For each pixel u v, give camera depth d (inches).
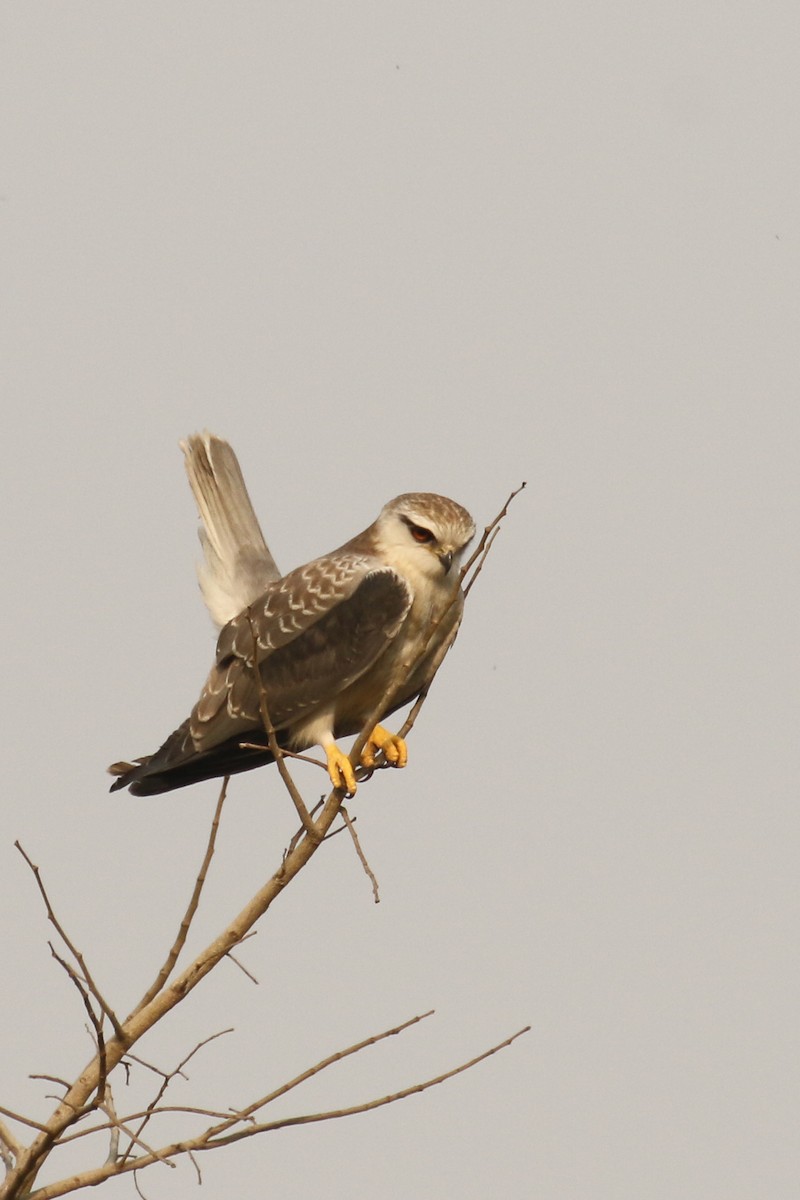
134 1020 319.3
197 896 321.7
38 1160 301.4
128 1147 307.7
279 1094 298.8
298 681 458.3
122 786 463.5
